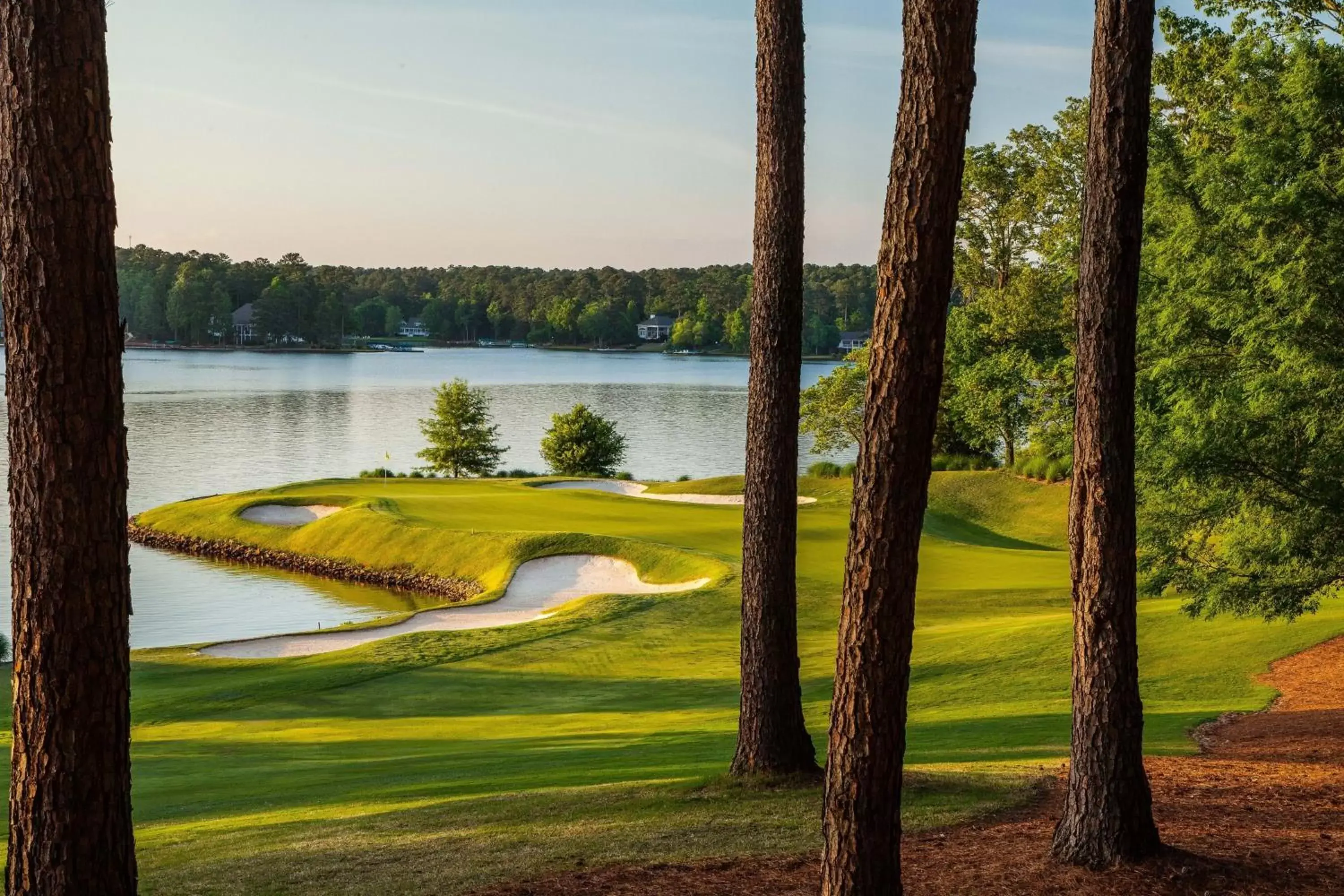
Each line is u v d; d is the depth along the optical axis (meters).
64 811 5.36
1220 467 17.92
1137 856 8.33
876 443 6.08
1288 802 10.26
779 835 9.78
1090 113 8.40
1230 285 18.94
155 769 16.66
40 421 5.25
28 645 5.34
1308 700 17.00
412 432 95.62
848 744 6.31
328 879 9.16
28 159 5.14
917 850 9.21
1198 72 27.30
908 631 6.25
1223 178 19.06
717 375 175.38
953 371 62.12
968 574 36.75
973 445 63.44
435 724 20.81
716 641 28.95
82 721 5.37
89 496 5.32
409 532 46.09
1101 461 8.39
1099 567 8.44
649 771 13.80
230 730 20.66
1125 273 8.30
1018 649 23.00
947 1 5.73
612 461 76.44
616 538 41.59
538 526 46.22
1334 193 17.64
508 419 107.19
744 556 12.30
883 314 6.00
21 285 5.19
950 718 17.64
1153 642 22.48
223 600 41.69
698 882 8.51
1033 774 11.88
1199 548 19.97
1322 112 17.59
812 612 31.38
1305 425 17.53
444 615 34.72
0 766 16.69
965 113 5.86
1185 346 20.58
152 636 36.66
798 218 11.94
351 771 15.77
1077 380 8.53
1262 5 24.75
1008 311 57.69
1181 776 11.66
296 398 123.50
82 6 5.16
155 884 9.27
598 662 26.88
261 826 11.71
